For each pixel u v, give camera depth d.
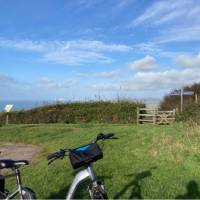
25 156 12.07
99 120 27.39
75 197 6.41
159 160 8.96
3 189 5.18
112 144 11.60
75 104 30.09
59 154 4.11
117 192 6.71
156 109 25.17
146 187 6.93
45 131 17.72
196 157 8.79
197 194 6.49
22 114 29.55
